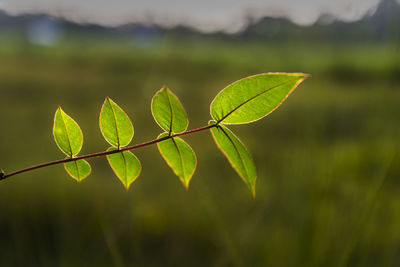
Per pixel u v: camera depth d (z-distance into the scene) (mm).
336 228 848
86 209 1201
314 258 824
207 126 376
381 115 1021
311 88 1600
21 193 1215
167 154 389
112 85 3932
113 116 393
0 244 1025
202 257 1074
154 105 382
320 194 882
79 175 400
